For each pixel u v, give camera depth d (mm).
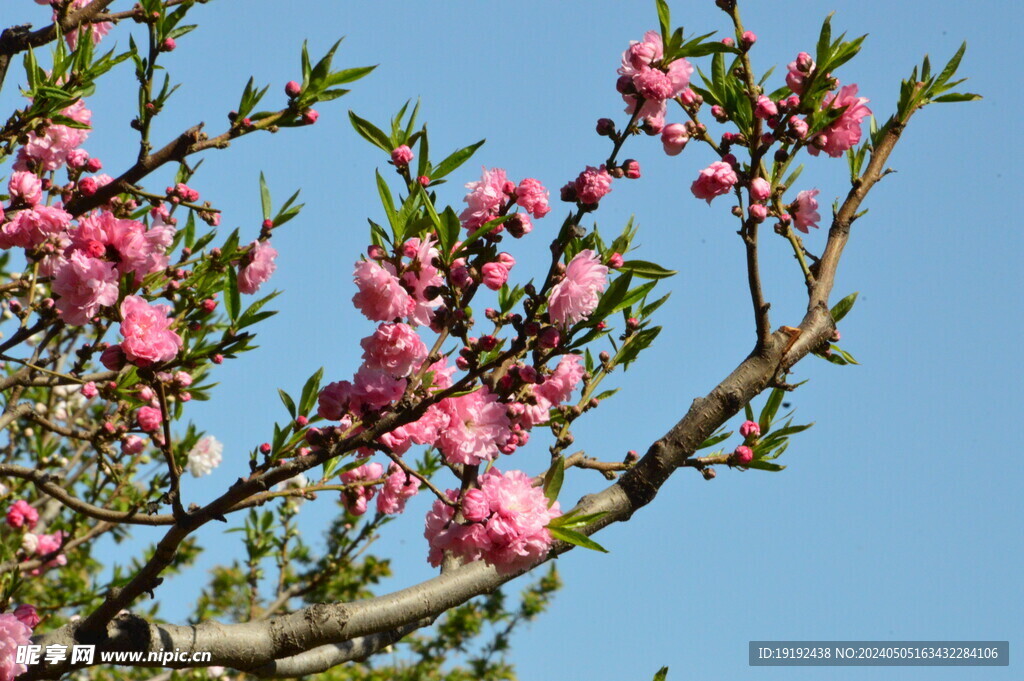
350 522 9805
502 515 3893
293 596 8164
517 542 3844
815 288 4859
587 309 3701
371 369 3963
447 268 3809
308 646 4371
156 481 7660
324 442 3818
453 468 4766
